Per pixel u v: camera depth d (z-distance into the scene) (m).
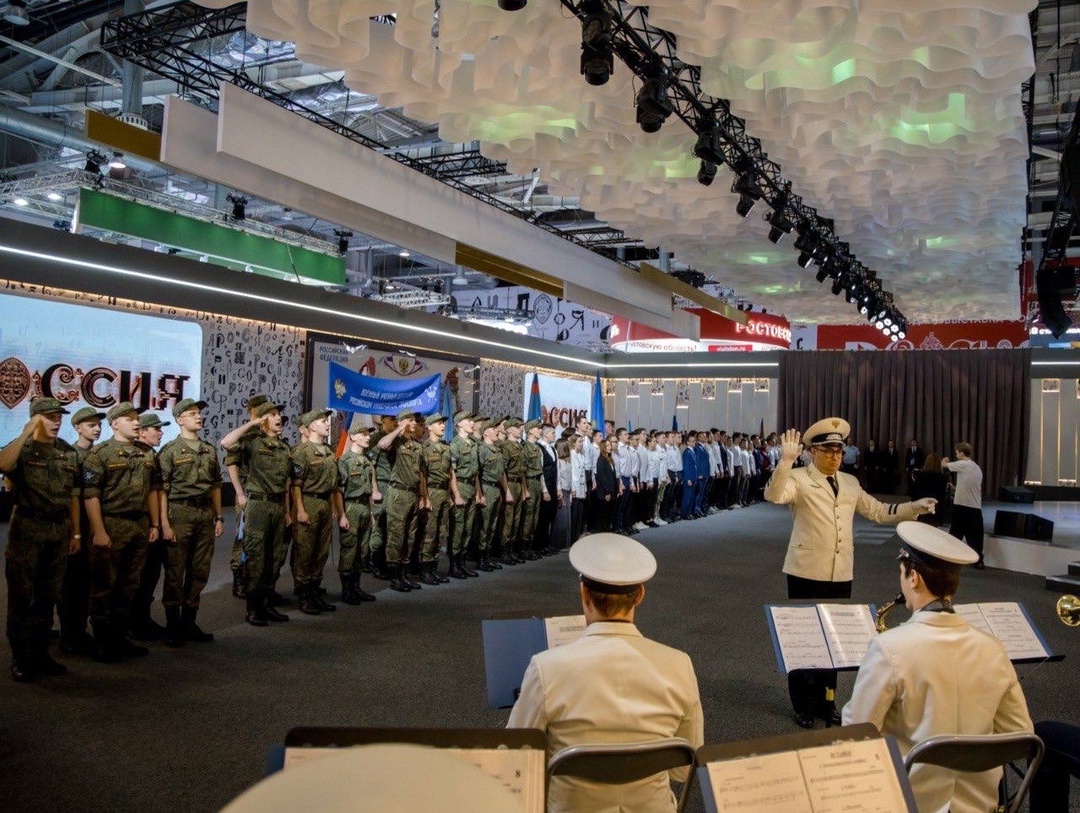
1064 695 5.04
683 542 11.80
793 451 4.58
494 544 9.25
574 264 10.77
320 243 16.11
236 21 8.03
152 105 14.29
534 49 5.54
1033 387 19.31
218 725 4.12
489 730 1.65
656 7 4.92
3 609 6.20
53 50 12.24
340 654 5.45
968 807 2.22
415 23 4.98
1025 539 9.75
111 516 5.11
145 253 11.37
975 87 5.66
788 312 16.48
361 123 14.95
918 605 2.45
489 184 16.30
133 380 11.37
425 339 16.03
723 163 8.02
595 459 11.84
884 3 4.77
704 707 4.70
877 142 7.12
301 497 6.54
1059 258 12.73
